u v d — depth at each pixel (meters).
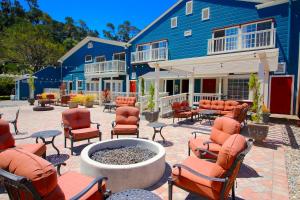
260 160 5.02
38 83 26.75
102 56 23.16
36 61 31.20
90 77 23.61
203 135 7.52
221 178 2.59
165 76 16.52
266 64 7.66
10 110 14.86
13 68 33.25
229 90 15.03
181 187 3.02
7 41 30.11
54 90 25.27
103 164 3.63
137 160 4.18
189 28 16.42
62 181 2.79
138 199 2.12
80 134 5.64
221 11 14.65
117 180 3.51
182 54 16.89
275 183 3.85
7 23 42.84
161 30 18.25
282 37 12.20
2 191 3.57
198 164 3.38
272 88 12.62
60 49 34.22
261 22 12.88
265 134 6.23
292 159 5.12
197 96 15.46
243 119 8.99
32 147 4.24
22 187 1.85
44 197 1.95
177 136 7.38
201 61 8.98
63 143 6.45
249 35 13.41
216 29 14.79
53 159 4.92
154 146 4.76
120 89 21.70
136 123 6.78
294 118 11.03
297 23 11.67
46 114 12.94
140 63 19.52
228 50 13.98
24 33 33.19
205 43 15.52
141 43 19.67
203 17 15.58
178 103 10.28
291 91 12.03
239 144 2.60
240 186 3.74
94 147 4.62
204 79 16.12
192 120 10.29
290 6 11.66
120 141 5.09
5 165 1.99
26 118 11.33
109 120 10.82
